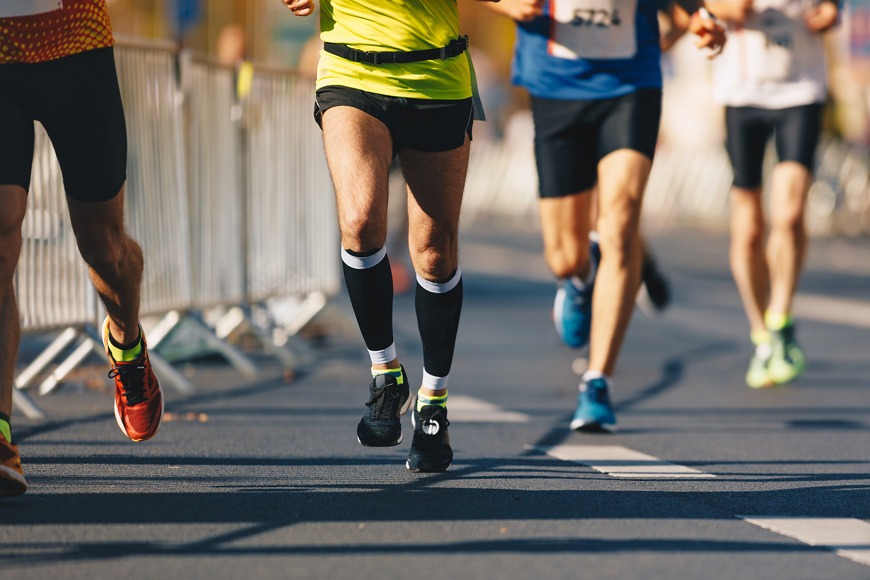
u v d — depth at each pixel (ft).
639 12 48.55
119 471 38.11
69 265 53.31
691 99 250.16
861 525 32.91
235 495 34.86
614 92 48.24
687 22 48.03
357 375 64.08
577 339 57.77
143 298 56.90
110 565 27.91
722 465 41.42
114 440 43.86
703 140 246.27
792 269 61.36
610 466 40.65
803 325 87.25
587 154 50.70
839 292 109.09
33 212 51.11
